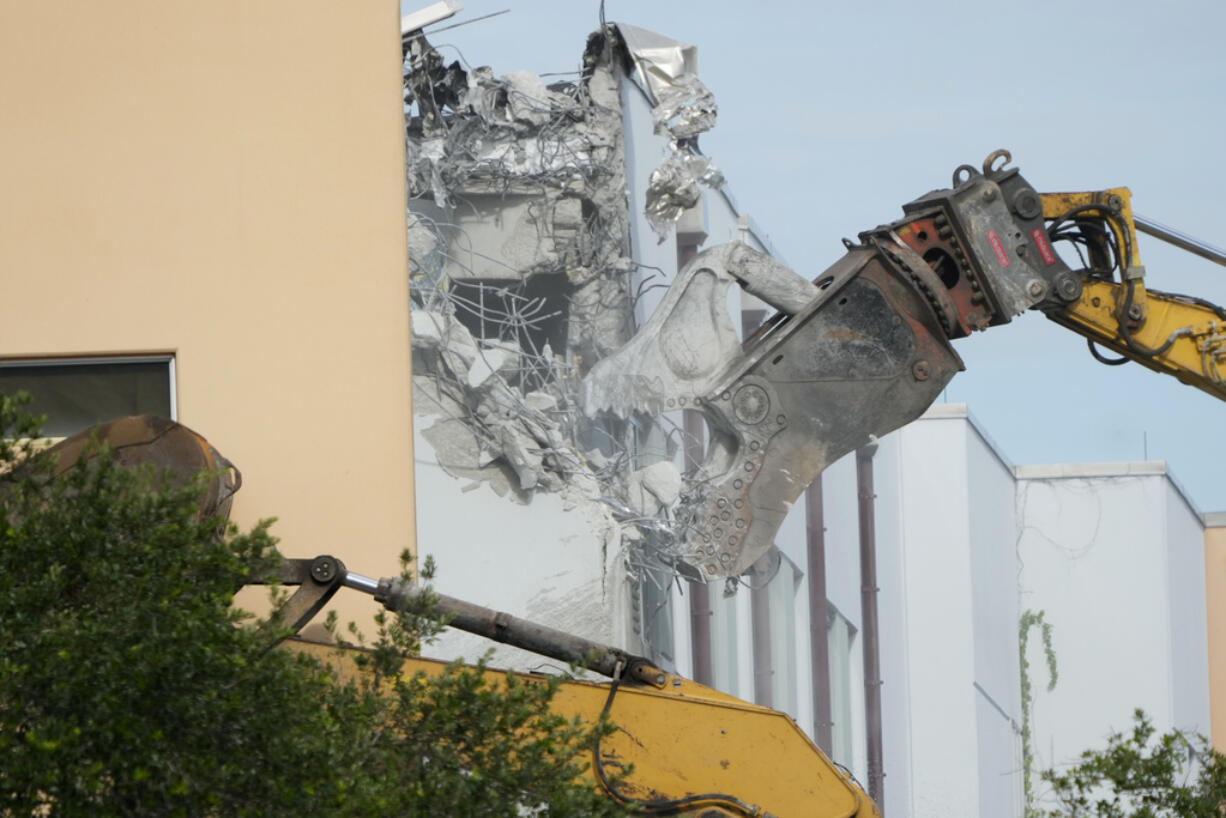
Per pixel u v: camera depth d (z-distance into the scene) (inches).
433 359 1382.9
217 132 1279.5
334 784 720.3
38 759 677.3
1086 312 1397.6
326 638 1197.7
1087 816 1025.5
